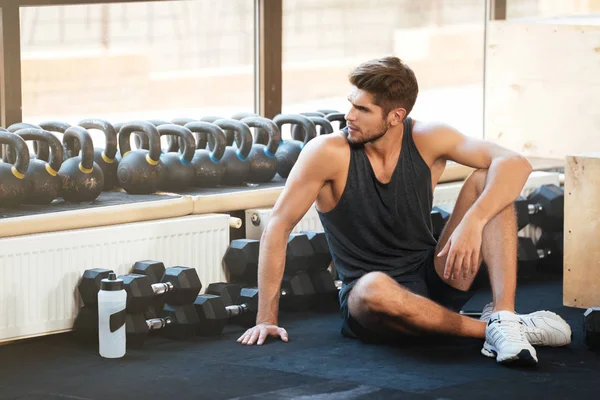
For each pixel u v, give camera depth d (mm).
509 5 7031
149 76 5422
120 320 3936
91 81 5215
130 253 4383
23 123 4539
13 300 4035
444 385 3525
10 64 4672
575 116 6031
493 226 3961
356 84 3910
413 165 4043
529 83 6160
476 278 4148
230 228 5090
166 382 3594
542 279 5516
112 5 5246
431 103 6723
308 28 6012
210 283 4676
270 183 5176
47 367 3809
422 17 6605
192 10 5523
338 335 4289
